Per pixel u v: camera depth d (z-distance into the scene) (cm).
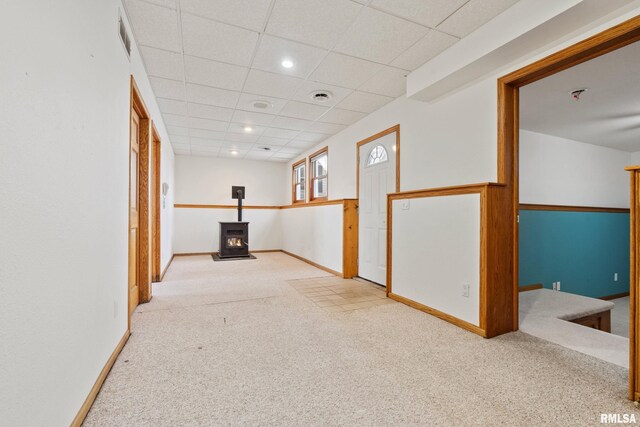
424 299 290
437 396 155
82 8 133
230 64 290
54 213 109
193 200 721
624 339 225
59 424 113
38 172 99
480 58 231
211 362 189
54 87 109
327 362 190
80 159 132
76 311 128
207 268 532
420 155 331
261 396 154
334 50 266
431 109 317
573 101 345
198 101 383
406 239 315
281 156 723
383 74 310
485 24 228
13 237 86
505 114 242
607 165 530
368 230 430
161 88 343
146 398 151
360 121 452
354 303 319
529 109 367
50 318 106
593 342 221
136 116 288
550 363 189
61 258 114
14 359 87
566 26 192
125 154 214
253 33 242
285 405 147
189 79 321
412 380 170
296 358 195
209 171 735
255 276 462
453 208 260
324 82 329
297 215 661
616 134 460
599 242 447
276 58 280
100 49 156
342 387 163
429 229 285
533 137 448
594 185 512
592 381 169
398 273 327
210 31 239
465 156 277
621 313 405
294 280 434
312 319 269
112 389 158
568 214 415
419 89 294
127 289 220
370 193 427
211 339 224
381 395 156
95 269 151
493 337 229
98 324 156
